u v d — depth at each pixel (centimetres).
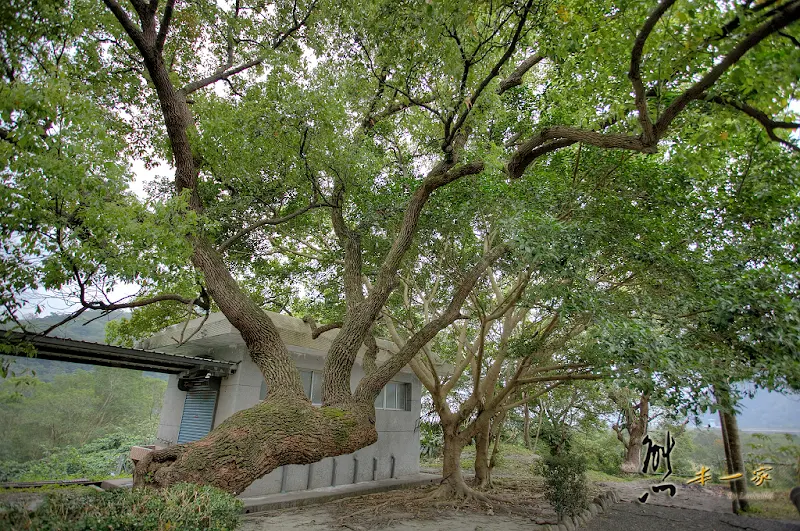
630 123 612
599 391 1463
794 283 557
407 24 594
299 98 702
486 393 1052
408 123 935
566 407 1802
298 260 1171
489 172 710
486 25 615
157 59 625
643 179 720
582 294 568
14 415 1702
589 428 1902
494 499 998
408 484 1198
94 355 800
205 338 966
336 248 1050
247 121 713
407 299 1116
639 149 521
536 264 593
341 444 587
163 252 464
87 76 749
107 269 438
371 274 1018
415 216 746
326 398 646
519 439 2053
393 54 641
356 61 748
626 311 605
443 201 842
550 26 566
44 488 910
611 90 641
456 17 558
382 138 1002
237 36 907
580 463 877
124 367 920
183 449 507
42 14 504
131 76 817
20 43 480
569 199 723
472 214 799
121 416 2062
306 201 877
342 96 750
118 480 1005
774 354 496
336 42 809
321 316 1254
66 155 412
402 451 1316
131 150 923
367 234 916
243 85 870
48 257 411
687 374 492
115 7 581
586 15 537
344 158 753
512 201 713
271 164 789
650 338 495
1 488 865
